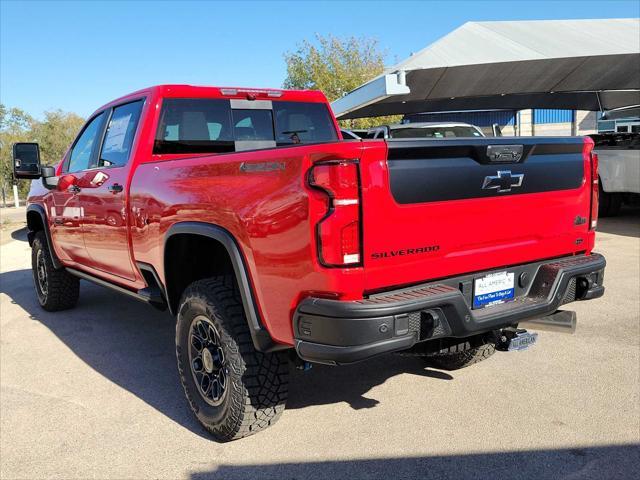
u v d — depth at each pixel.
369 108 16.23
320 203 2.45
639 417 3.33
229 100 4.52
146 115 4.11
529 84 13.88
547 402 3.57
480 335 3.21
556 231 3.28
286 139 4.83
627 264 7.39
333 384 4.00
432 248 2.71
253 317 2.85
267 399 3.06
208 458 3.07
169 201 3.41
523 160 3.03
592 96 16.17
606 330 4.89
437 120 27.64
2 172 33.19
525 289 3.21
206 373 3.31
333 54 31.23
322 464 2.96
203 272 3.67
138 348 4.98
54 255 5.72
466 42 12.70
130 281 4.33
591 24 13.98
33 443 3.31
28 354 4.89
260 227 2.72
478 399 3.65
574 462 2.89
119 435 3.38
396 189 2.54
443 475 2.82
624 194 11.55
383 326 2.44
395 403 3.65
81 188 4.73
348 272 2.45
